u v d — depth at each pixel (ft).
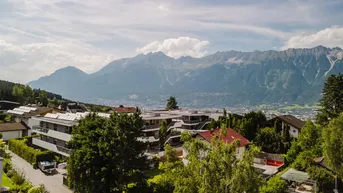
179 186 79.30
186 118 274.16
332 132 131.54
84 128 130.52
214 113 306.14
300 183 148.77
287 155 184.55
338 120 132.36
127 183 120.78
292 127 235.81
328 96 219.20
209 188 73.51
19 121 291.99
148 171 166.20
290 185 146.30
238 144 80.94
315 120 223.30
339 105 215.51
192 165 79.61
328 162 132.57
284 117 250.37
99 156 118.21
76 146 129.49
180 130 254.68
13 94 450.30
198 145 83.30
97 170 116.26
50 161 187.01
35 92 531.91
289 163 181.57
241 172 72.23
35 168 181.27
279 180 133.59
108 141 119.75
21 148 205.46
